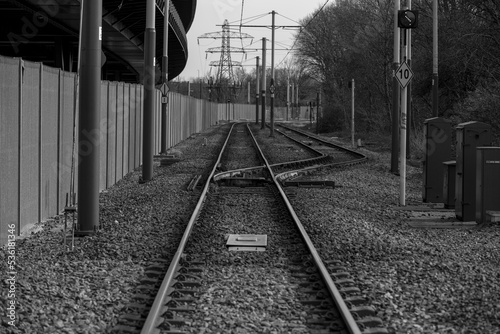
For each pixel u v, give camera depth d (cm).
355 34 5894
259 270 943
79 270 930
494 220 1316
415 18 1753
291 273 927
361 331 664
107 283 859
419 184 2144
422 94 4156
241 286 852
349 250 1070
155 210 1488
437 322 717
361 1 6116
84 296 793
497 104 2859
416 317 732
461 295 823
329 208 1530
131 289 834
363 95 5769
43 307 742
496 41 3384
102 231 1230
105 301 779
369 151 3803
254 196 1736
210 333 672
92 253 1031
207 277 896
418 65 4122
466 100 3256
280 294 817
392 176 2375
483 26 3575
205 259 1000
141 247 1084
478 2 3522
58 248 1072
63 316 714
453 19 3888
